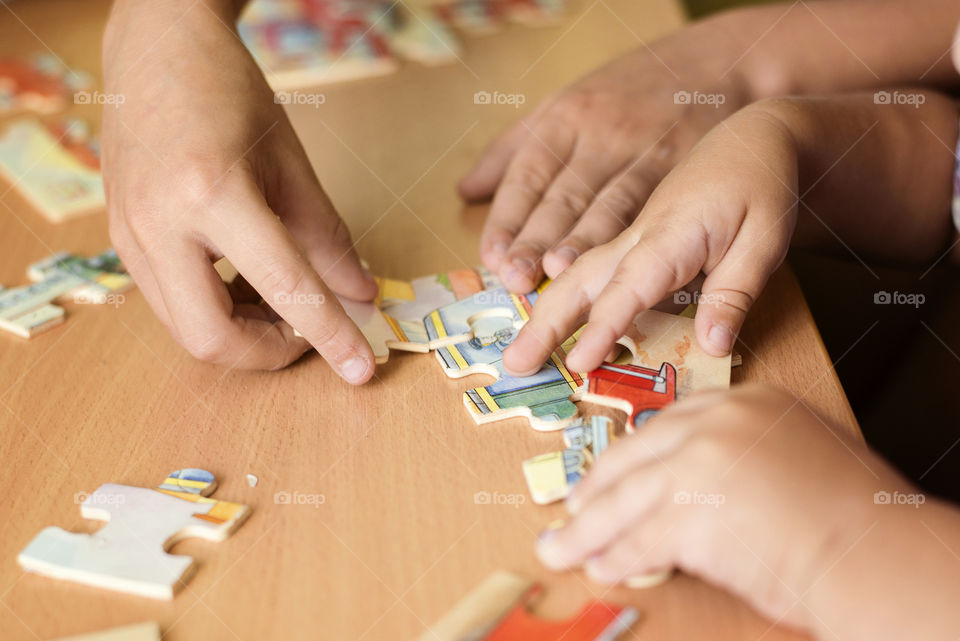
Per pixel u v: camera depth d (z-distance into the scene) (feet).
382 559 1.80
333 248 2.73
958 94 4.01
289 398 2.32
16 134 3.76
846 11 3.88
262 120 2.68
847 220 3.04
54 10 4.99
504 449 2.08
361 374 2.31
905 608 1.54
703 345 2.27
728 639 1.60
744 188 2.37
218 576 1.79
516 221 3.05
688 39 3.86
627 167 3.24
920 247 3.25
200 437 2.19
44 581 1.80
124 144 2.65
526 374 2.30
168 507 1.94
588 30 4.64
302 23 4.65
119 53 2.85
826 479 1.65
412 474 2.02
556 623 1.63
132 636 1.65
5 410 2.31
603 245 2.42
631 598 1.68
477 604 1.68
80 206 3.32
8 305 2.74
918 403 3.99
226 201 2.38
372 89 4.18
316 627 1.66
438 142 3.73
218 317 2.37
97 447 2.17
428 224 3.19
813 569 1.59
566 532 1.74
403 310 2.63
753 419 1.76
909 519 1.62
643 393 2.17
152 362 2.50
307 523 1.90
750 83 3.71
